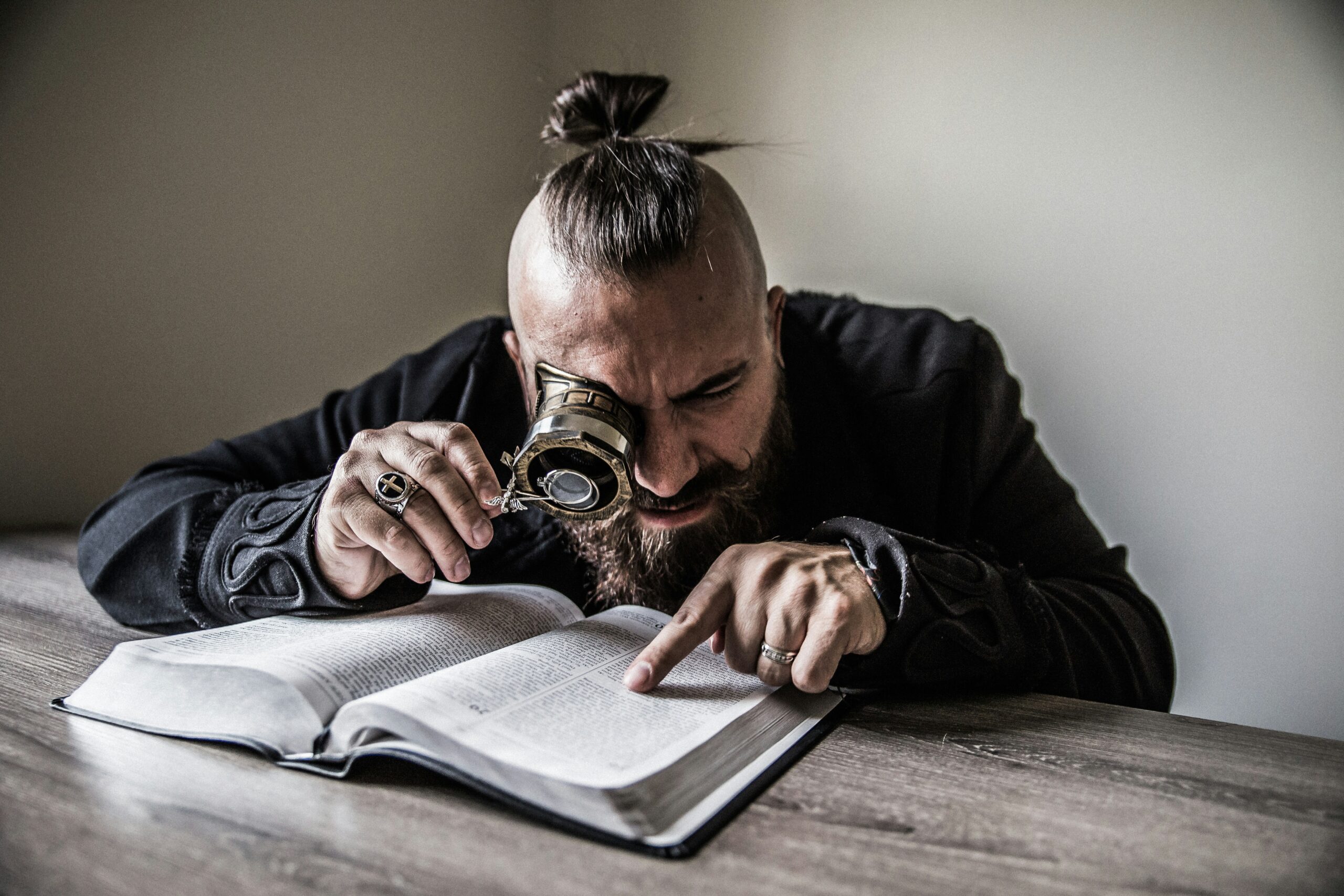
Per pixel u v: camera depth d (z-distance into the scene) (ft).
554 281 3.27
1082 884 1.77
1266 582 7.07
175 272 6.20
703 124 9.11
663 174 3.41
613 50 9.50
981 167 7.99
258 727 2.36
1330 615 6.86
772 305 4.26
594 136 4.39
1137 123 7.41
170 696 2.52
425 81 8.18
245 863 1.77
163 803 2.03
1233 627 7.20
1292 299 6.92
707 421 3.43
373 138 7.68
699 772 2.14
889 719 2.75
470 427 4.88
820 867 1.82
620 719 2.34
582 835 1.91
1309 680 6.95
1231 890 1.75
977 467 4.64
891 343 4.96
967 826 2.02
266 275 6.82
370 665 2.62
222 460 4.68
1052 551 4.48
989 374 4.90
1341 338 6.78
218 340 6.52
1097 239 7.57
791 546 3.01
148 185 5.98
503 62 9.15
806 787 2.22
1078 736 2.62
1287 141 6.91
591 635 3.03
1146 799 2.18
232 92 6.46
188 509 3.83
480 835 1.93
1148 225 7.39
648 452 3.34
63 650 3.30
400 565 3.08
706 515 3.67
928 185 8.20
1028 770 2.35
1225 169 7.11
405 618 3.18
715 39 9.07
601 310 3.17
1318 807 2.15
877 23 8.36
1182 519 7.34
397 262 8.02
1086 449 7.67
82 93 5.56
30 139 5.33
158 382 6.16
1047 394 7.80
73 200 5.58
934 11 8.13
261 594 3.34
